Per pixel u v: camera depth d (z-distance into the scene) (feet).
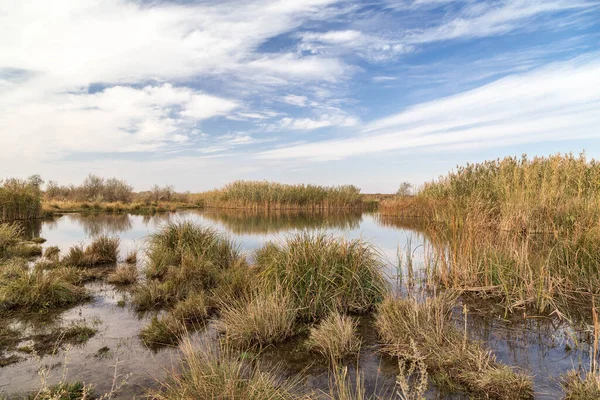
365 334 16.16
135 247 39.06
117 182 125.80
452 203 35.99
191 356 11.66
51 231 53.93
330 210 103.40
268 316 15.81
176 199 139.85
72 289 21.72
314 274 19.57
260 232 50.67
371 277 20.61
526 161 47.88
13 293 20.17
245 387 10.38
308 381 12.15
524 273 20.31
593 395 10.28
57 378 12.28
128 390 11.57
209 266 26.25
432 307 16.35
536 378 11.86
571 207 31.86
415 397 10.88
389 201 85.40
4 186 69.56
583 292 19.57
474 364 12.19
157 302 21.02
